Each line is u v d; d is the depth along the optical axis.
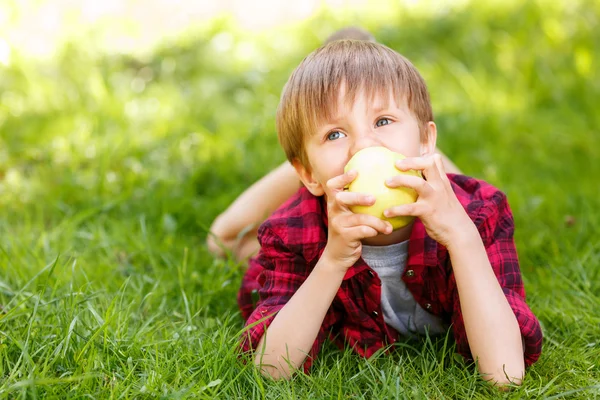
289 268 2.03
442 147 3.92
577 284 2.43
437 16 5.61
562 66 4.83
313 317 1.86
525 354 1.93
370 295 1.97
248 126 4.20
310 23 5.97
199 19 6.22
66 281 2.41
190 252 2.84
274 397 1.77
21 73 4.76
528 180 3.64
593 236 2.81
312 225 2.02
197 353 1.93
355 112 1.84
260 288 2.17
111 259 2.70
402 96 1.90
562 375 1.91
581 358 1.96
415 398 1.74
